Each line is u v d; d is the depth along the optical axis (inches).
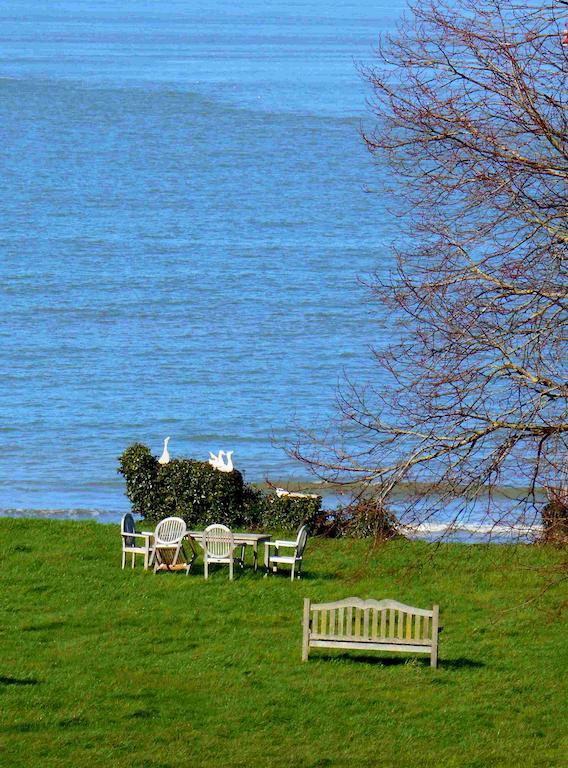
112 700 2955.2
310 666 3228.3
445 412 2859.3
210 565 4222.4
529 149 2721.5
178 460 4987.7
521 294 2694.4
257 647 3380.9
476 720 2871.6
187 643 3417.8
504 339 2704.2
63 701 2933.1
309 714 2883.9
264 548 4483.3
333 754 2652.6
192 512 4845.0
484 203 2753.4
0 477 7214.6
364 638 3225.9
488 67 2711.6
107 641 3422.7
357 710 2918.3
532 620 3644.2
